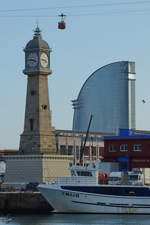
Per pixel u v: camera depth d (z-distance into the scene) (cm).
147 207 14025
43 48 19412
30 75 19575
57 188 14312
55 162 19212
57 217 14050
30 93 19562
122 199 14088
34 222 13475
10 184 18825
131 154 16850
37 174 18950
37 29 19750
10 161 19638
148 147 16612
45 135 19375
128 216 13938
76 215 14250
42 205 15788
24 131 19638
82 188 14188
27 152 19412
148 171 15888
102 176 15150
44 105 19462
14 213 15850
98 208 14150
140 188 14062
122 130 17800
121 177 14488
